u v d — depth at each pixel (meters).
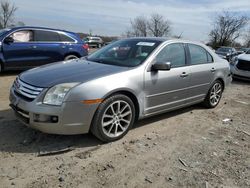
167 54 4.91
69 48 10.23
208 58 5.98
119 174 3.33
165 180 3.28
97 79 3.88
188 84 5.30
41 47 9.59
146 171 3.44
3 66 9.09
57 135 4.21
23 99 3.80
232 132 4.95
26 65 9.46
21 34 9.30
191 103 5.64
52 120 3.64
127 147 4.03
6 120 4.72
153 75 4.53
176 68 5.02
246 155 4.05
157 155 3.86
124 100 4.15
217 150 4.15
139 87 4.32
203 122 5.36
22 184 3.02
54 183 3.07
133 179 3.25
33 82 3.83
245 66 10.49
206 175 3.44
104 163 3.54
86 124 3.81
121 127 4.25
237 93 8.41
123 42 5.32
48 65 4.68
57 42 9.99
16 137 4.09
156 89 4.62
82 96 3.69
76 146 3.93
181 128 4.95
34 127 3.77
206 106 6.25
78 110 3.70
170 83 4.86
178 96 5.16
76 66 4.43
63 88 3.66
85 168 3.40
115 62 4.67
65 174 3.25
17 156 3.58
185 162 3.72
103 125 3.96
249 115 6.05
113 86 3.95
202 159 3.84
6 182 3.03
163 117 5.47
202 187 3.19
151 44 4.90
